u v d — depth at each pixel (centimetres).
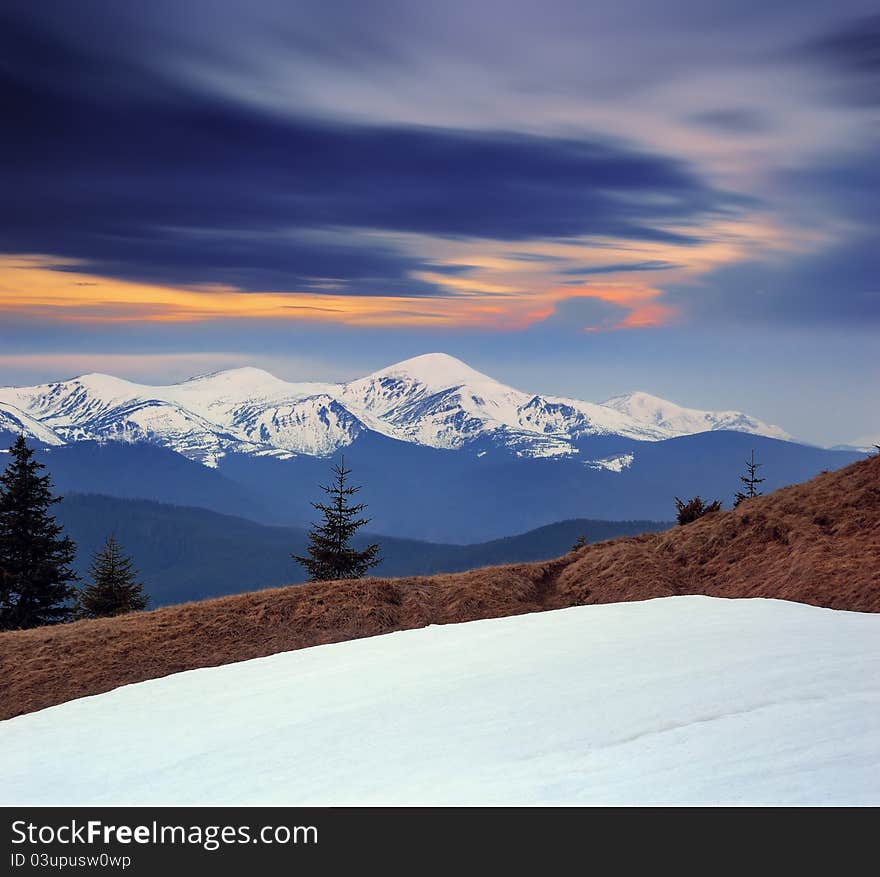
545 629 2253
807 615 2066
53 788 1627
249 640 3189
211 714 1969
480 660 2009
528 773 1280
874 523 3103
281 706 1922
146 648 3130
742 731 1293
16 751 1914
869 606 2494
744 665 1641
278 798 1375
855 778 1086
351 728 1650
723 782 1135
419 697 1770
